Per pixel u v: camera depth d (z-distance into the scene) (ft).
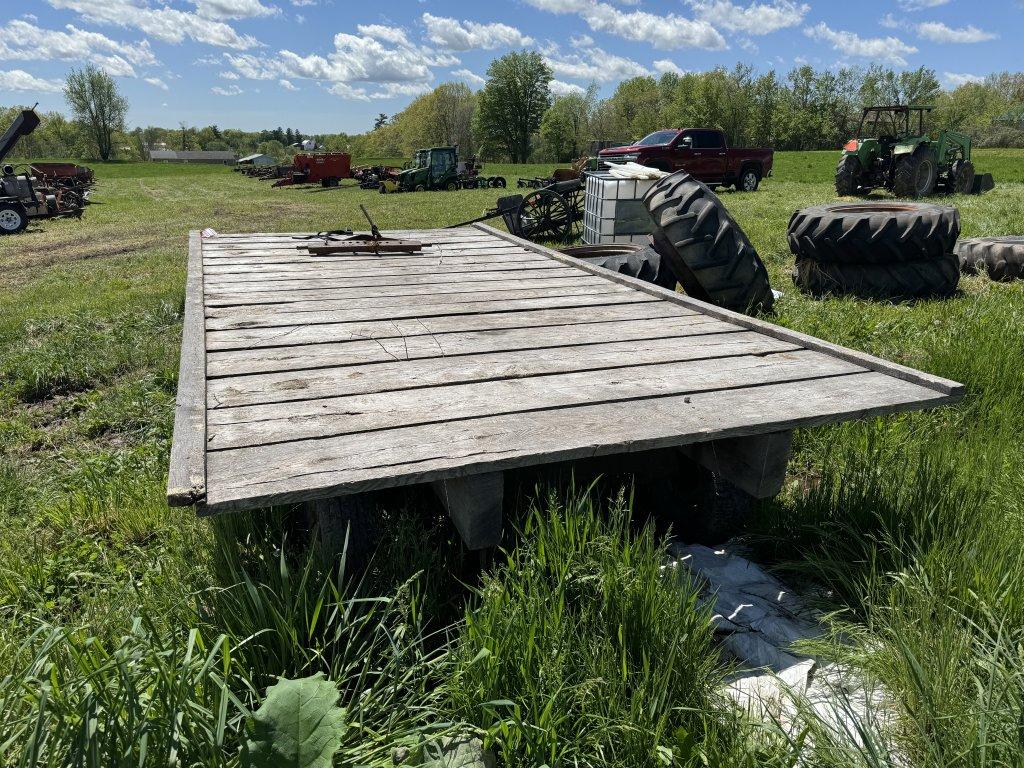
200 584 7.43
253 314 11.75
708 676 6.25
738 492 9.14
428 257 18.24
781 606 7.64
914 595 6.76
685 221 17.65
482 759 5.19
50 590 8.63
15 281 34.09
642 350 9.78
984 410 11.75
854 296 20.53
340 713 4.80
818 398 7.93
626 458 9.37
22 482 11.96
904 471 9.25
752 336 10.55
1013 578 6.97
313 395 7.95
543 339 10.28
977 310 17.52
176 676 4.99
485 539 7.01
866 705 5.87
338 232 22.80
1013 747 4.96
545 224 39.63
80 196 77.20
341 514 7.52
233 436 6.82
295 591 6.71
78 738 4.39
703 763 5.28
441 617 7.50
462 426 7.12
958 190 56.54
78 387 17.10
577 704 5.69
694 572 8.15
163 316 22.31
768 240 31.45
